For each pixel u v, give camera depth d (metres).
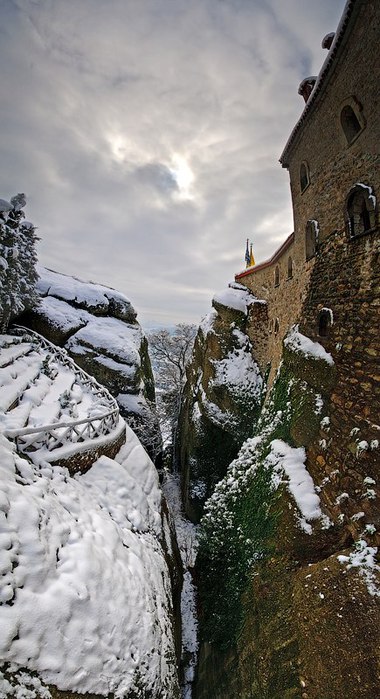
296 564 5.10
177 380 24.34
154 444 17.36
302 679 3.91
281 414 8.09
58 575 3.70
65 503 4.91
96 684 3.44
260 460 7.87
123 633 4.05
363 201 5.97
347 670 3.46
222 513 8.27
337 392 6.04
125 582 4.61
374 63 5.20
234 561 7.02
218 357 15.09
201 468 14.91
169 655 4.95
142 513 6.91
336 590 4.08
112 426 8.22
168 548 7.69
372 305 5.41
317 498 5.64
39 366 9.14
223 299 15.97
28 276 11.62
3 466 4.14
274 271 13.08
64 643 3.31
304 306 8.51
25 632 3.02
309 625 4.14
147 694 3.99
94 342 15.61
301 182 8.80
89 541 4.54
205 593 8.13
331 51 5.95
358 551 4.30
